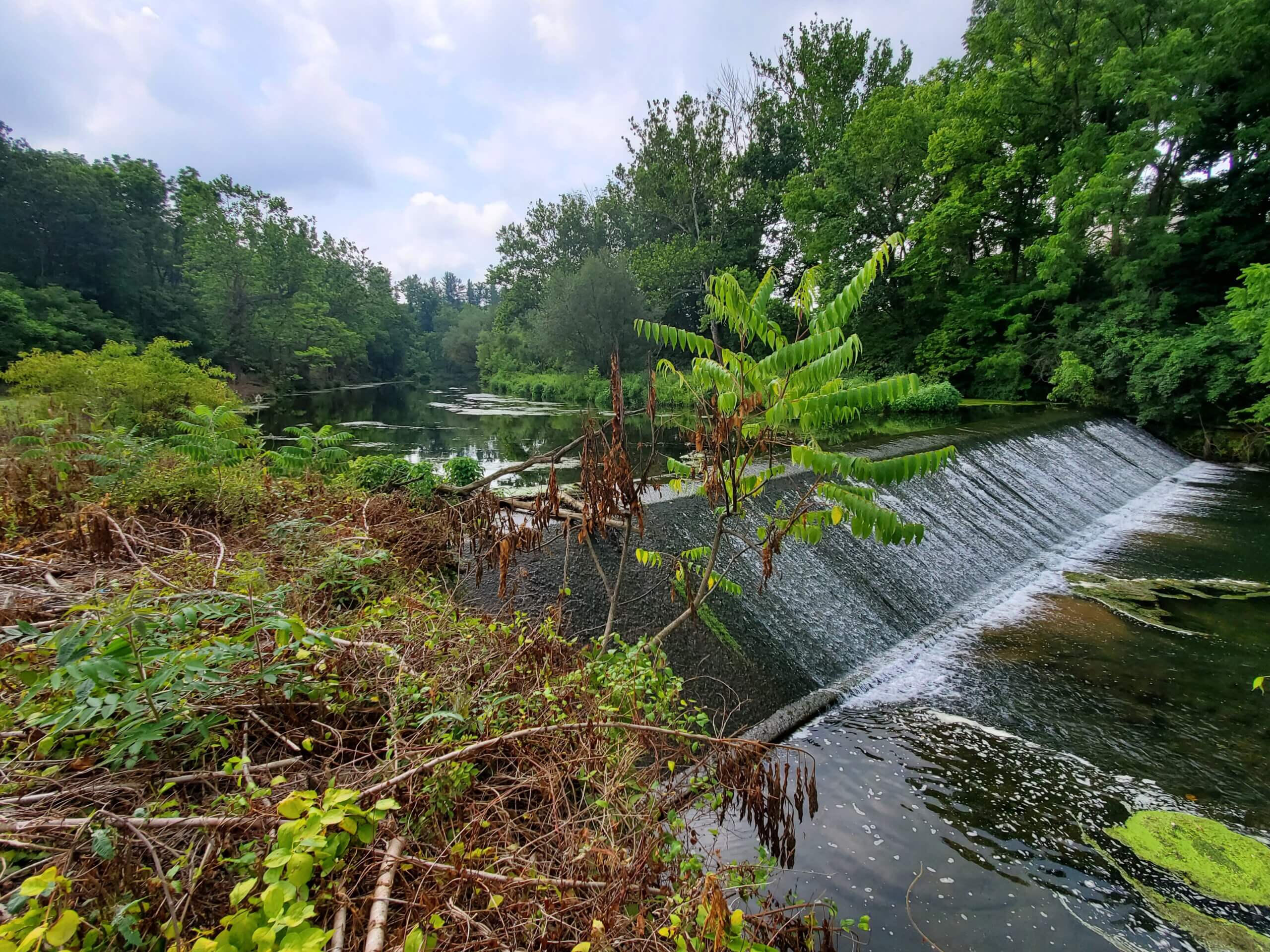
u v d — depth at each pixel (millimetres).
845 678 6461
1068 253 20391
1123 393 19938
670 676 4273
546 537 6695
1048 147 23188
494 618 4496
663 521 7281
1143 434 18828
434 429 23703
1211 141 19891
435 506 7117
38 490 5570
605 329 34938
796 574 7336
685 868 2746
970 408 21609
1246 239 19000
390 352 71250
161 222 44719
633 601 6055
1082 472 14914
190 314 41594
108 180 41812
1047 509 12453
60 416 8891
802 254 30984
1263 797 4695
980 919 3613
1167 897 3809
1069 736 5457
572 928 2123
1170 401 18312
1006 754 5199
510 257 49562
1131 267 19359
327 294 55781
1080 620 7988
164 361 13227
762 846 3135
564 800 2824
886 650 7188
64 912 1384
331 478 7816
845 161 26766
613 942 2062
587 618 5723
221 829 2023
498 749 2941
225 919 1518
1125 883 3916
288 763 2490
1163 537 11578
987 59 25250
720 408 3947
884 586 8086
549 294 38688
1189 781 4875
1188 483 15812
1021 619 8047
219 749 2578
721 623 6230
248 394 36188
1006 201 23812
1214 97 19234
